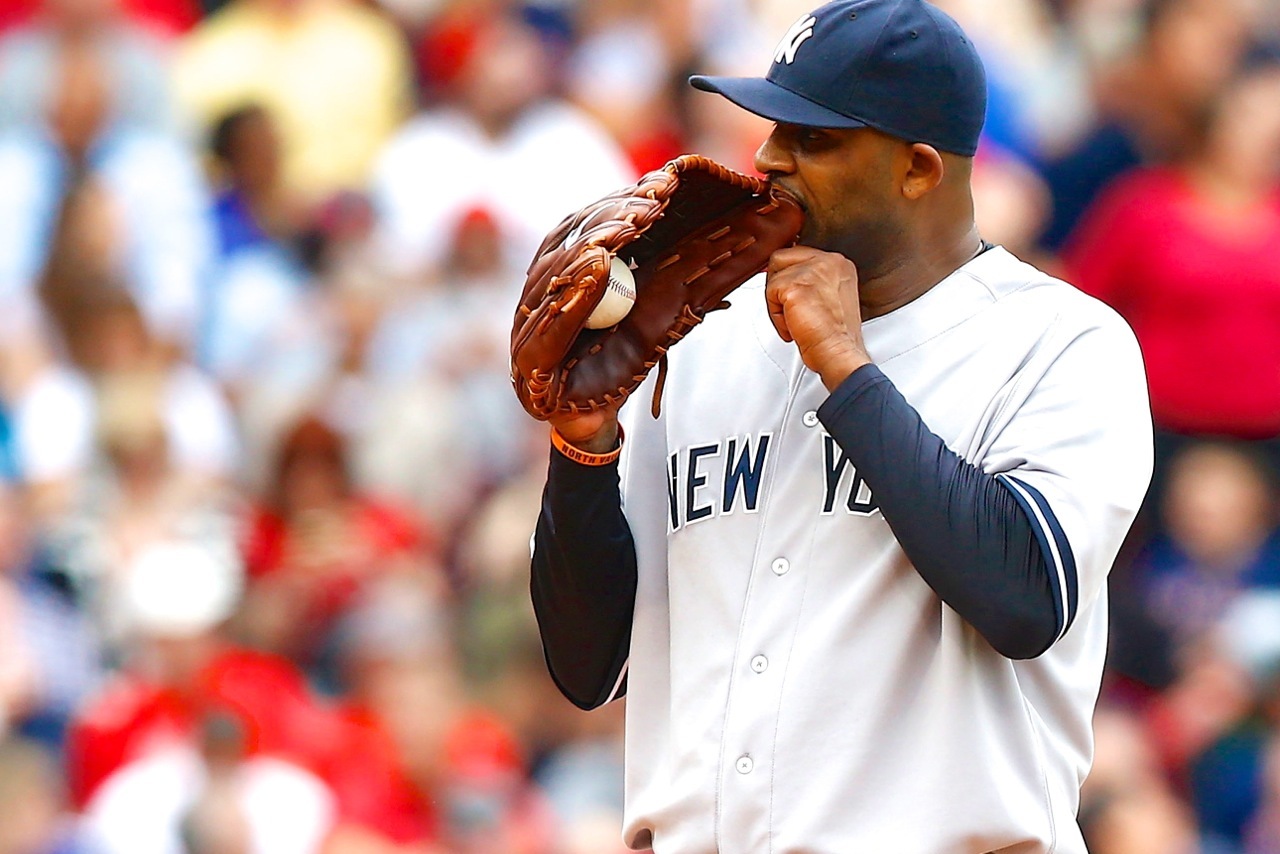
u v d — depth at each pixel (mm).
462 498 28312
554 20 39438
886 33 10234
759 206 10375
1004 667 10297
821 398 10680
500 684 24781
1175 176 29125
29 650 24312
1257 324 28141
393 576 25047
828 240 10492
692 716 10727
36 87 34969
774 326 10406
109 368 29062
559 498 10773
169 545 25250
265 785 22484
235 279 32219
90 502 26734
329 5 38344
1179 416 28172
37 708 24109
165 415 28109
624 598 11133
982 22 37875
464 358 29906
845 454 10281
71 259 30922
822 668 10328
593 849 23266
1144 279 28516
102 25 35656
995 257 10820
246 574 25375
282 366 30500
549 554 10938
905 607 10305
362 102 37344
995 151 35250
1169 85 31203
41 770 22234
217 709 22688
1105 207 31906
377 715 23422
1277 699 24891
